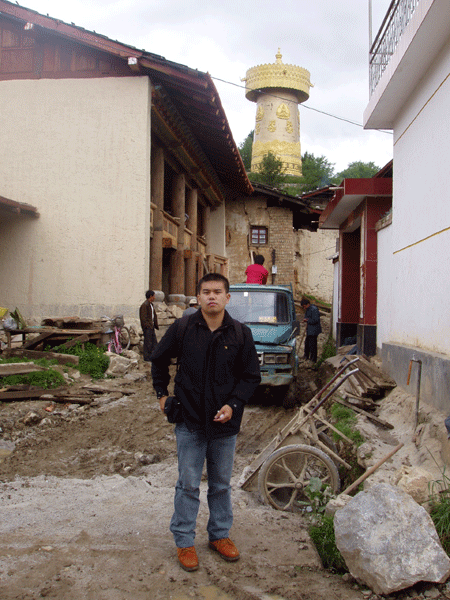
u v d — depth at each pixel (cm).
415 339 683
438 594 307
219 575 320
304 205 2164
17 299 1261
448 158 559
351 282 1432
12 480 506
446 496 385
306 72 3625
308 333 1473
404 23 670
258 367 337
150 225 1338
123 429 688
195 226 1795
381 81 721
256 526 398
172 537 371
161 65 1170
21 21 1249
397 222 791
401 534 319
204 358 321
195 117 1397
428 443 494
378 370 815
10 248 1268
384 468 467
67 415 735
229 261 2223
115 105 1239
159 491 468
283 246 2230
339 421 628
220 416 315
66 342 985
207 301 324
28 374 830
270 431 732
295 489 445
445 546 345
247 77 3688
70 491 468
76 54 1263
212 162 1814
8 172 1274
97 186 1242
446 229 560
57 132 1262
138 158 1229
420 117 667
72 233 1248
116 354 1042
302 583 321
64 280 1245
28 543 352
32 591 294
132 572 320
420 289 661
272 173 2758
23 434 653
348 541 327
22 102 1278
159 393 335
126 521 396
